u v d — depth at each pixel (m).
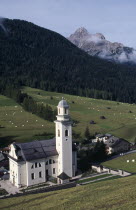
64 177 98.81
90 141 165.62
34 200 76.56
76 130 190.75
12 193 92.19
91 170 110.38
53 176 104.56
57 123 103.44
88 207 64.38
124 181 82.25
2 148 149.62
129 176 89.56
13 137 171.38
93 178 99.94
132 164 113.06
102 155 124.00
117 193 71.00
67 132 102.38
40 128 195.50
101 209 61.84
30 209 69.50
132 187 74.44
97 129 194.00
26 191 91.75
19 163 97.44
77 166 114.12
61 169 102.62
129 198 66.12
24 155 98.88
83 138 168.75
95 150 125.06
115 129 194.12
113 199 66.94
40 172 100.75
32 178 99.44
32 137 171.00
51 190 90.19
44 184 99.44
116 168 109.94
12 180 102.81
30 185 99.00
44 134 178.25
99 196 71.06
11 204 76.06
